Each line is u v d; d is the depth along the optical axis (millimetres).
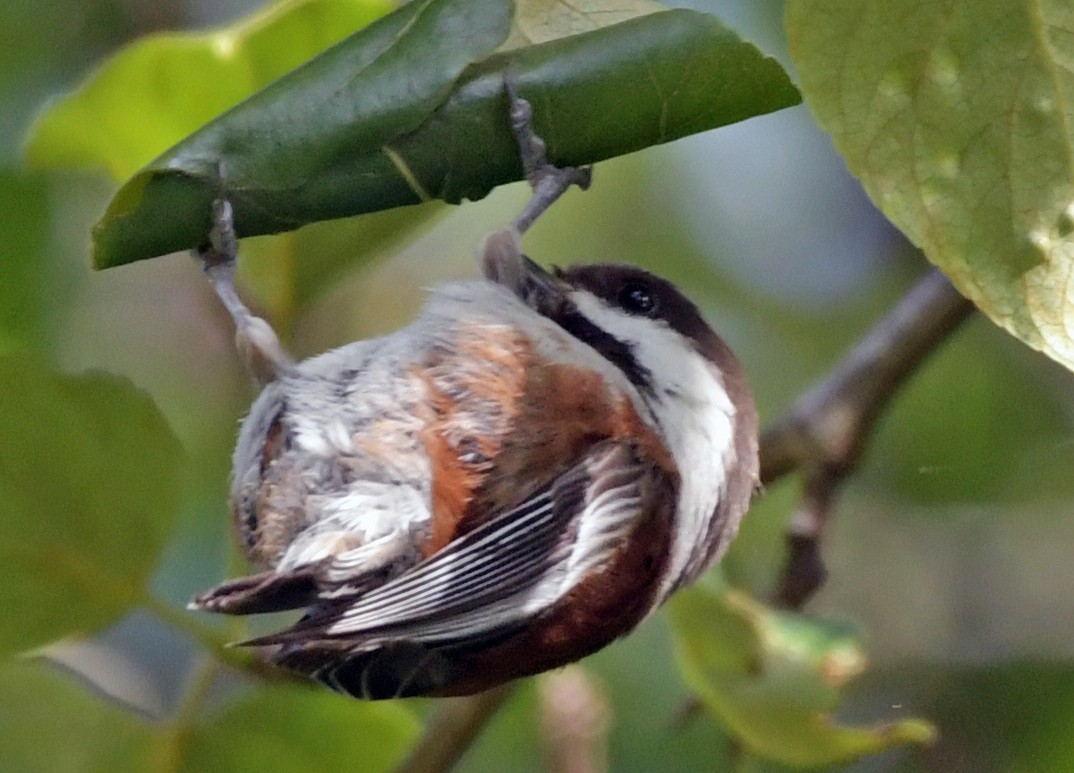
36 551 5738
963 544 10047
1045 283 4438
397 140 4758
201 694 6453
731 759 7586
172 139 6164
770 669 6586
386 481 5805
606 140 4836
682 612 6594
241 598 4977
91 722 6387
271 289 6258
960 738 9539
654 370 6355
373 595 5312
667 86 4762
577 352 5980
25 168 6762
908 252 10812
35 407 5555
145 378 9242
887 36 4371
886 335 7961
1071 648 9617
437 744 6645
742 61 4738
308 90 4688
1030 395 10078
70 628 5898
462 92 4785
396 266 9953
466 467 5793
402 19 4754
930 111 4406
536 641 5773
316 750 6605
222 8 9562
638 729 8922
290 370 5992
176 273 9273
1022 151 4402
